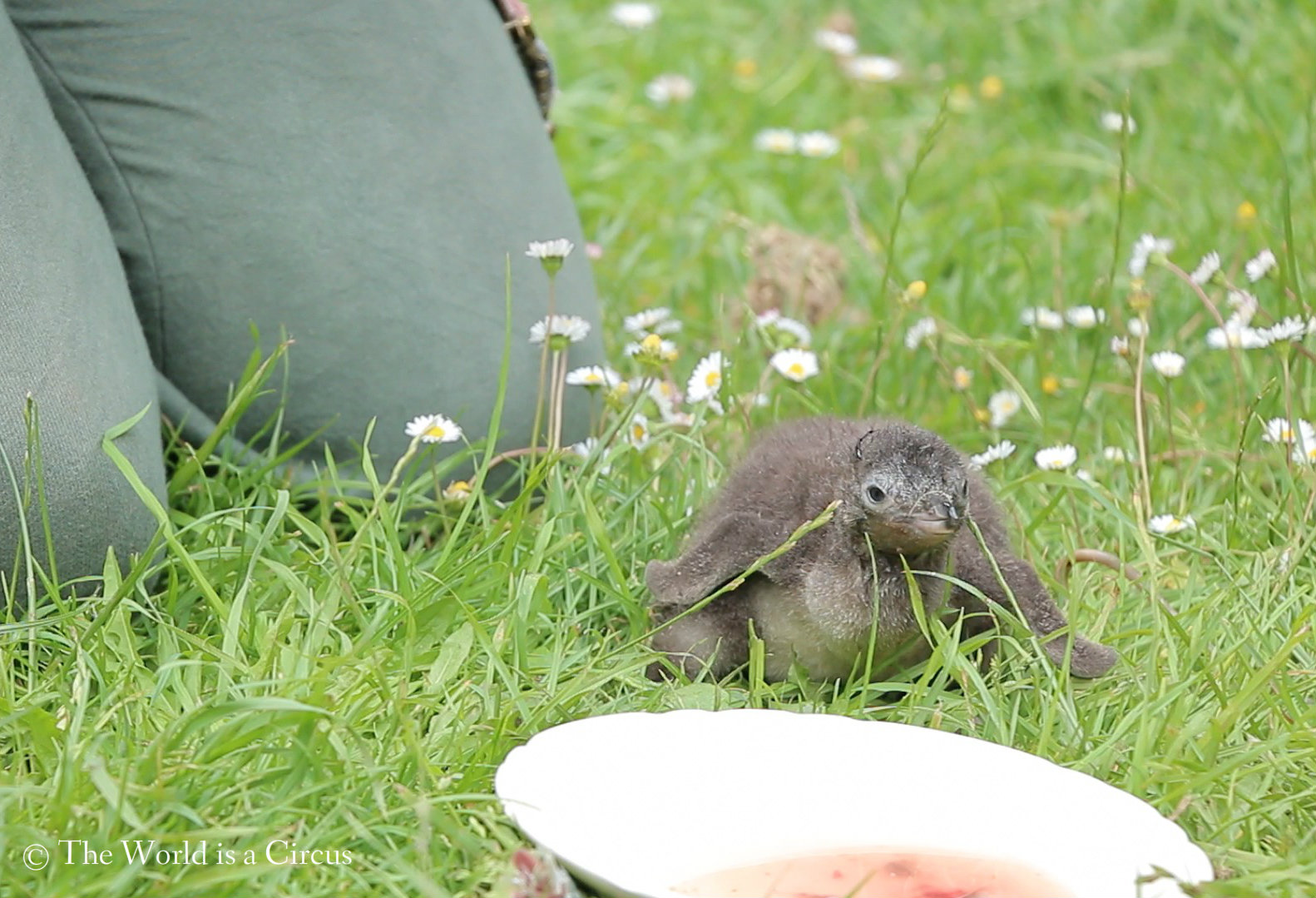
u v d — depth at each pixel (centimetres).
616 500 531
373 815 369
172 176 522
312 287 530
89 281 469
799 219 814
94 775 352
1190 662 438
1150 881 332
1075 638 442
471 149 553
